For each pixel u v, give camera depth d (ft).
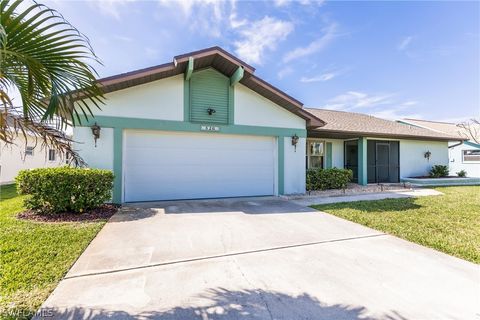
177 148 26.76
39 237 13.87
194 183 27.45
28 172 19.01
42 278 9.54
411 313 7.88
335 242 14.30
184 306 8.09
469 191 36.86
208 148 28.02
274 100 30.14
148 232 15.56
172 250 12.73
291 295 8.81
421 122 68.18
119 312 7.70
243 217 19.79
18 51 7.46
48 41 7.49
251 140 30.01
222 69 27.37
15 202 24.20
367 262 11.59
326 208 23.31
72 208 19.38
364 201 27.35
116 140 23.95
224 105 28.09
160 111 25.54
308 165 42.86
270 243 14.01
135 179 25.26
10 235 14.11
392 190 36.63
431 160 50.26
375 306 8.22
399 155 47.11
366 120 52.75
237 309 7.98
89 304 8.07
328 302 8.42
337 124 42.80
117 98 24.08
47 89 8.71
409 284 9.61
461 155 63.93
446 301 8.52
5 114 8.81
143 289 9.05
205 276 10.11
